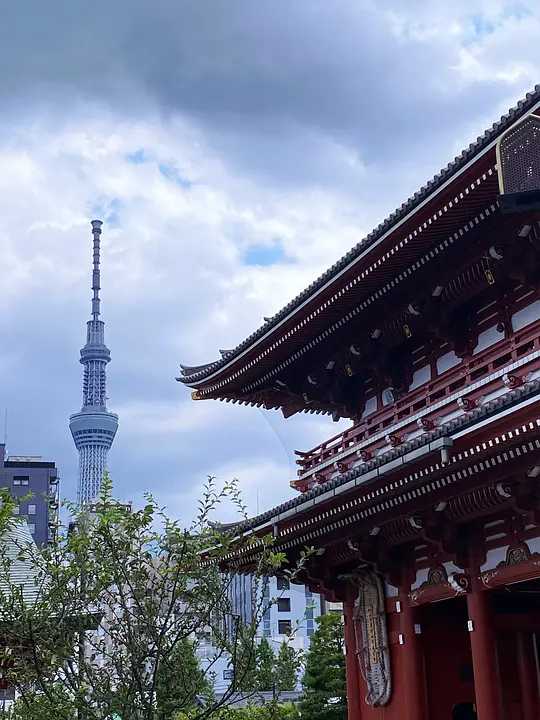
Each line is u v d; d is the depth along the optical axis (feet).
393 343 88.89
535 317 72.28
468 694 82.17
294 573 45.83
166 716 37.65
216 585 39.86
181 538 39.01
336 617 144.15
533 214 64.08
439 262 75.25
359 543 81.15
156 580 39.42
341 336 92.32
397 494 68.59
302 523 77.92
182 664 38.60
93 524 39.65
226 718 41.11
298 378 103.30
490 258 71.05
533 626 80.07
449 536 71.72
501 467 61.72
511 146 55.11
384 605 84.64
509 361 72.18
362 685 88.33
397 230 70.18
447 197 65.00
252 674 40.09
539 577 65.92
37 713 36.60
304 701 136.36
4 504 41.24
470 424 55.77
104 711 36.50
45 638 37.47
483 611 70.74
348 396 101.19
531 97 53.52
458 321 81.30
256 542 45.44
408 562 81.46
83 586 37.78
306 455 100.12
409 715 79.10
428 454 59.06
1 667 38.32
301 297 84.23
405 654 80.64
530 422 52.29
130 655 37.88
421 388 81.56
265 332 91.45
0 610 38.17
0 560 44.70
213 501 41.29
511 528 68.39
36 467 467.93
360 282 78.74
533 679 83.15
